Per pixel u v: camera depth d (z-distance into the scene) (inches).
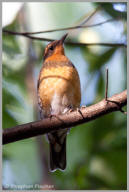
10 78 504.7
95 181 489.4
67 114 350.3
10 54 507.2
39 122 343.9
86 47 518.6
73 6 565.9
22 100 515.2
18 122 515.2
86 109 348.5
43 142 543.2
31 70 536.1
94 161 495.5
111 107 343.0
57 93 433.4
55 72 437.7
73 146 530.6
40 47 558.3
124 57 498.0
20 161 570.3
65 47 536.1
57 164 459.8
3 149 558.3
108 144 494.6
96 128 507.5
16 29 539.5
